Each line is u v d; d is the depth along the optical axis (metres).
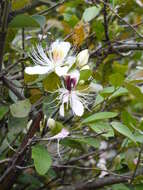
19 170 0.38
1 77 0.37
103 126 0.35
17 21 0.35
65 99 0.33
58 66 0.34
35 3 0.44
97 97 0.38
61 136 0.32
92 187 0.42
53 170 0.45
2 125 0.42
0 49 0.36
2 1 0.35
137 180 0.39
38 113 0.33
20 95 0.36
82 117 0.39
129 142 0.40
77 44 0.40
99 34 0.45
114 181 0.40
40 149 0.32
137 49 0.45
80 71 0.33
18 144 0.40
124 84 0.36
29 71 0.32
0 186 0.38
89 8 0.46
